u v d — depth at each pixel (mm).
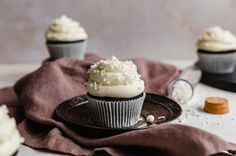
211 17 1179
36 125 631
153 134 531
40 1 1126
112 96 584
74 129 595
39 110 642
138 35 1180
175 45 1192
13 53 1151
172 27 1180
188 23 1180
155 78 818
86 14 1151
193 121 651
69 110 650
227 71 849
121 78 584
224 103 683
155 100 680
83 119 622
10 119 525
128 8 1158
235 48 834
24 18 1132
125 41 1181
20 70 1037
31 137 597
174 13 1170
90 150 558
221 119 659
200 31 1187
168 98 678
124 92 583
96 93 588
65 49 872
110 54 1185
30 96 659
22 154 556
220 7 1173
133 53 1191
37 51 1158
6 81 934
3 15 1122
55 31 876
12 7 1119
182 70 886
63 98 680
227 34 848
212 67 842
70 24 885
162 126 544
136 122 612
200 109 703
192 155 513
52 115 641
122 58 1190
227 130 616
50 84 687
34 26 1141
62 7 1139
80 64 766
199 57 855
